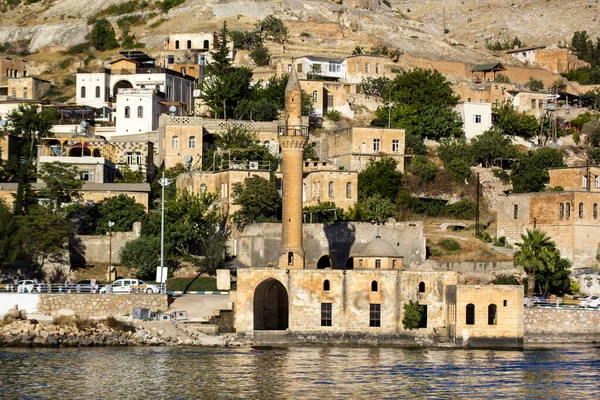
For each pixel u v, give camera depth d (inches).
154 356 7155.5
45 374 6451.8
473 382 6427.2
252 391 6122.1
